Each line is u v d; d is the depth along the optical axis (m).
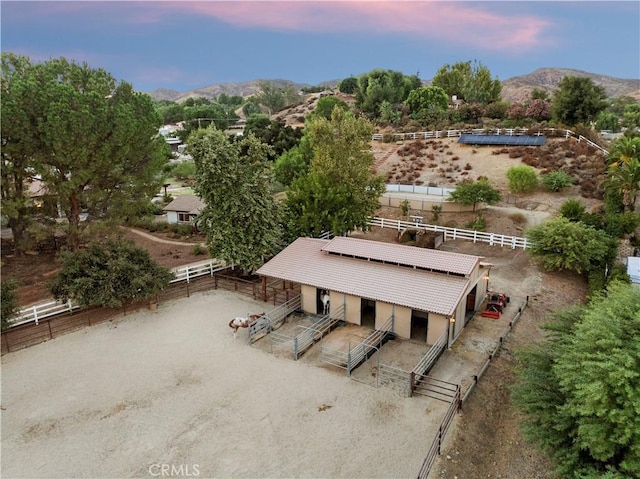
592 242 30.52
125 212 33.62
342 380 20.23
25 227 33.53
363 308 26.17
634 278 28.53
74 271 25.81
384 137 68.81
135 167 33.97
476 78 102.69
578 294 29.34
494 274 32.44
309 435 16.77
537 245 32.41
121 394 19.33
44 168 28.62
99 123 29.58
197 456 15.80
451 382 19.83
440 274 24.31
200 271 32.97
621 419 11.51
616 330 12.77
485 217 43.09
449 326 22.27
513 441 16.58
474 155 58.06
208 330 25.20
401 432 16.88
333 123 40.84
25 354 22.56
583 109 65.25
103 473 15.06
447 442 16.20
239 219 30.16
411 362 21.47
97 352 22.81
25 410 18.28
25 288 30.27
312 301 26.67
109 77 31.72
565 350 14.69
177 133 108.19
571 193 45.41
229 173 29.09
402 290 23.52
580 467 12.87
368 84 100.31
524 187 46.03
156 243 42.19
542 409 14.40
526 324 25.25
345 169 39.66
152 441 16.55
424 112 79.06
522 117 72.00
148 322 26.14
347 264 26.72
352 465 15.33
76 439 16.66
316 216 34.31
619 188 38.16
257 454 15.86
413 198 49.09
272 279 32.84
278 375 20.70
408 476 14.84
